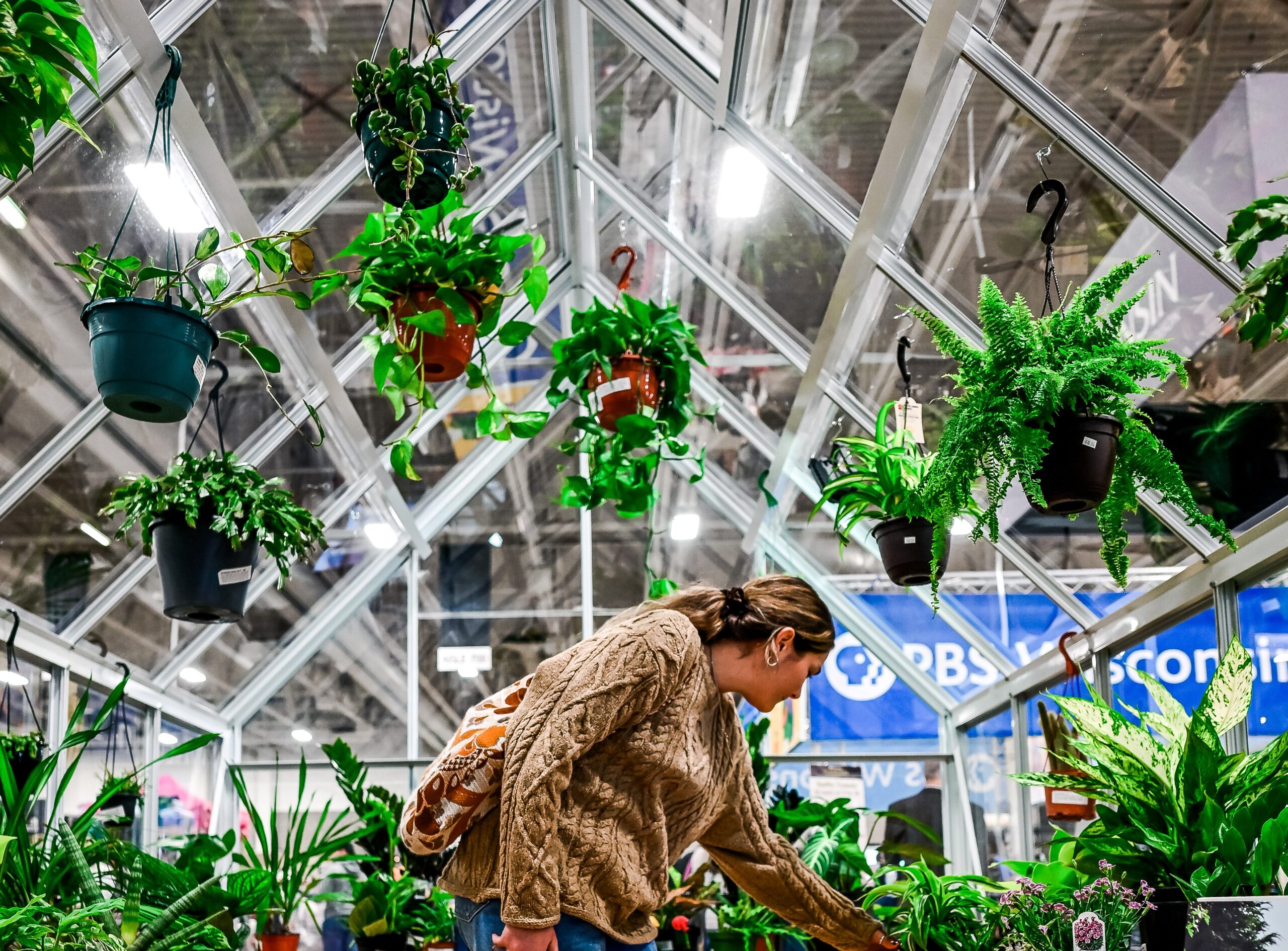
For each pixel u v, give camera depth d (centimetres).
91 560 486
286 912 493
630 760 182
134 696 604
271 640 731
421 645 757
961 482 254
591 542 772
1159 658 438
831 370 494
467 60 431
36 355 376
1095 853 272
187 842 553
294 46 356
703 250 521
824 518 647
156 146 340
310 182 418
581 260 664
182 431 480
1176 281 322
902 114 327
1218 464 353
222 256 404
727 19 373
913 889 348
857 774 723
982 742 686
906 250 388
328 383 511
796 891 223
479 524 773
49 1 179
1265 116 265
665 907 504
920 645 724
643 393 362
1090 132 300
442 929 511
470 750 181
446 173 272
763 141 417
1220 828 250
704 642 201
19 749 378
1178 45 265
